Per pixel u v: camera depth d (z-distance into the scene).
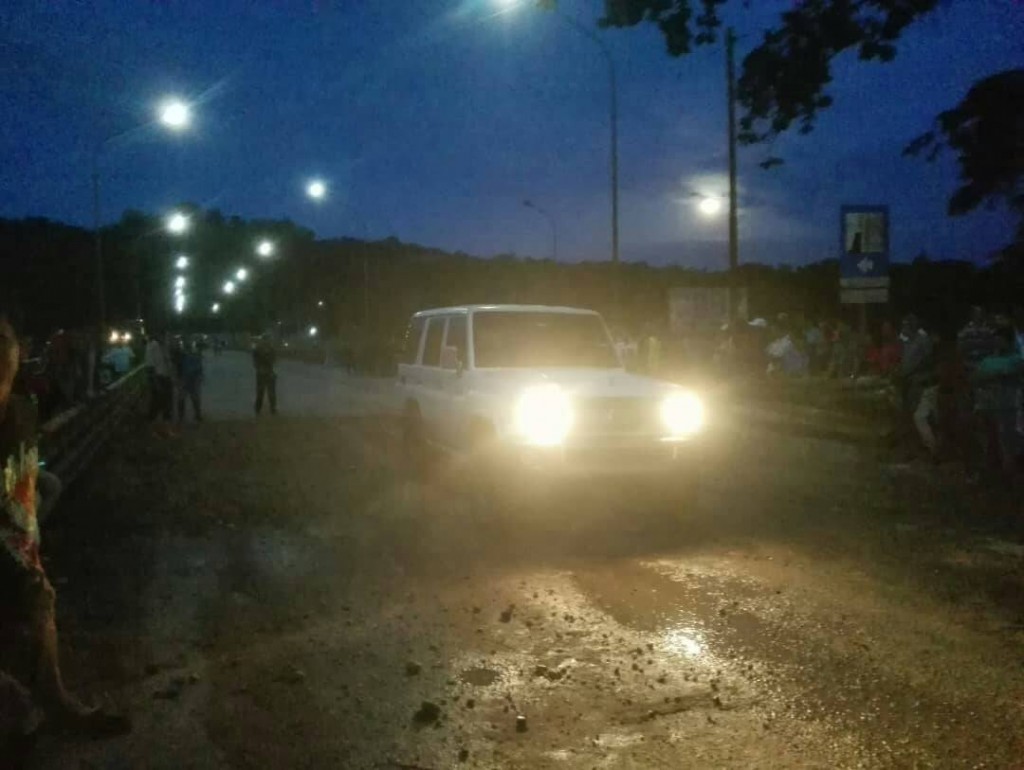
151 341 21.84
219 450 17.58
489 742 5.64
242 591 8.66
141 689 6.43
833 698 6.15
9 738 4.80
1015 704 6.03
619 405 10.82
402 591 8.58
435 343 13.71
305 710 6.09
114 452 17.34
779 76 9.33
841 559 9.47
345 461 16.17
